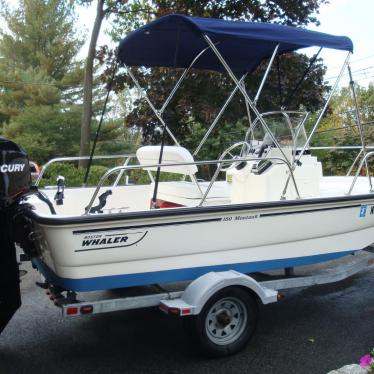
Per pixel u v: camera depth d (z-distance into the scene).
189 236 3.72
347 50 4.53
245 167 4.87
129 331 4.28
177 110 10.77
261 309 4.83
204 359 3.72
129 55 5.04
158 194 5.26
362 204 4.57
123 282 3.58
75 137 25.67
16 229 3.59
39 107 25.34
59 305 3.55
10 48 28.12
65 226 3.26
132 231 3.49
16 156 3.49
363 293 5.30
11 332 4.22
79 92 27.19
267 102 9.53
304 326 4.37
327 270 4.60
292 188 4.74
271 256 4.18
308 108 10.64
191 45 4.90
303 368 3.55
